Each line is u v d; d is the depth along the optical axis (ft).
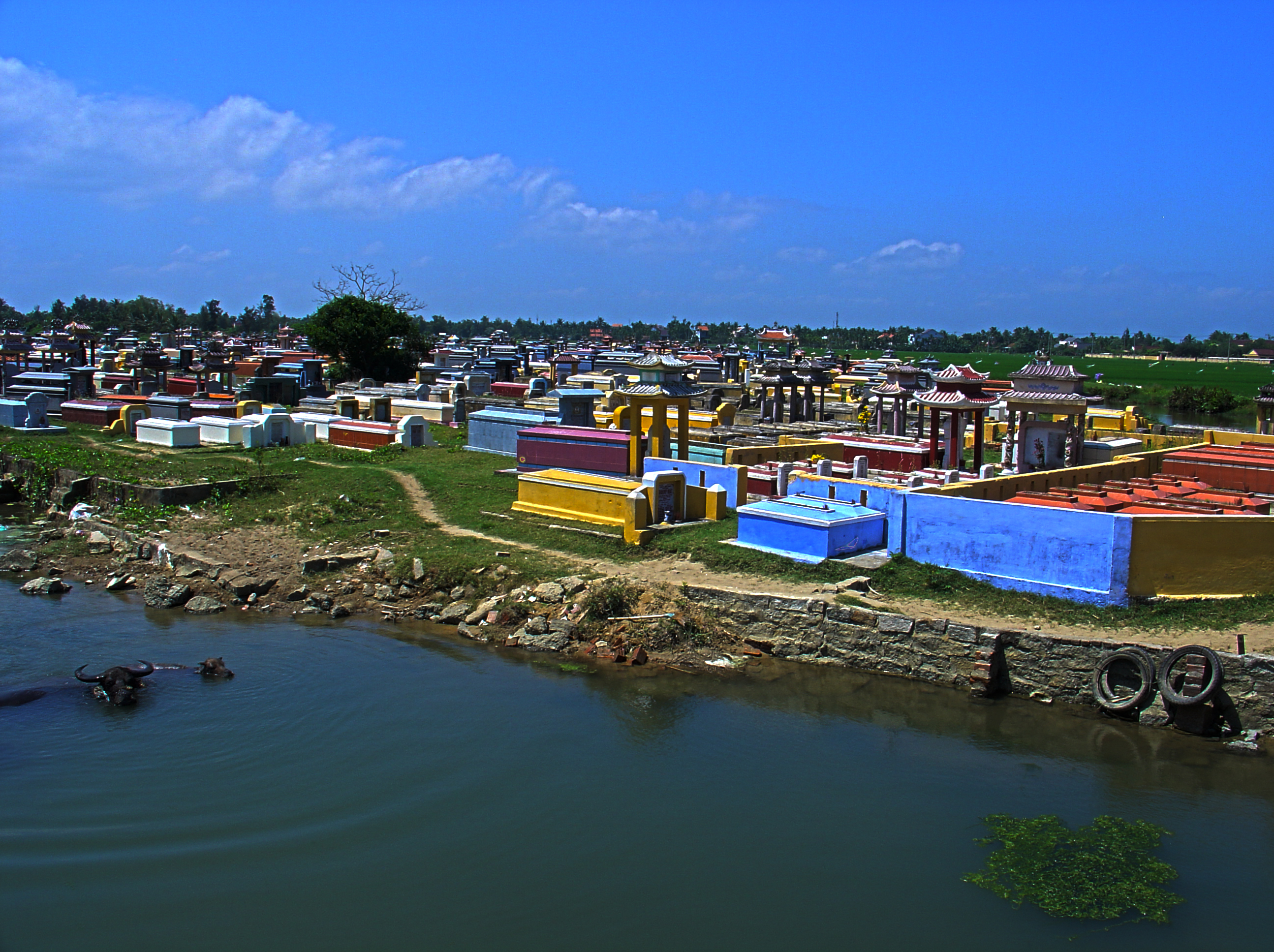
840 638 58.44
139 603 71.20
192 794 43.32
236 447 121.19
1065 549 58.39
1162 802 43.14
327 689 55.01
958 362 601.21
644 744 48.75
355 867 38.11
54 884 36.68
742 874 38.04
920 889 37.06
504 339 405.59
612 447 93.09
